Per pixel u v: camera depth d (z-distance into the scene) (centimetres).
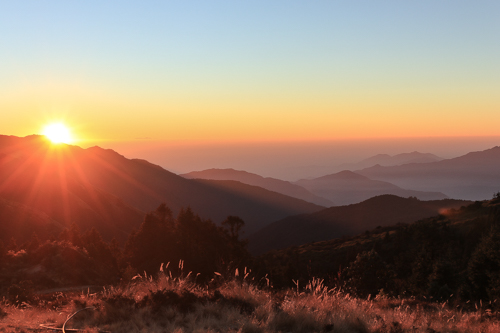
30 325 689
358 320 663
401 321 713
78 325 663
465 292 2481
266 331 567
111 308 695
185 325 621
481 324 794
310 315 650
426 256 3928
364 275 2461
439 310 1031
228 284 857
